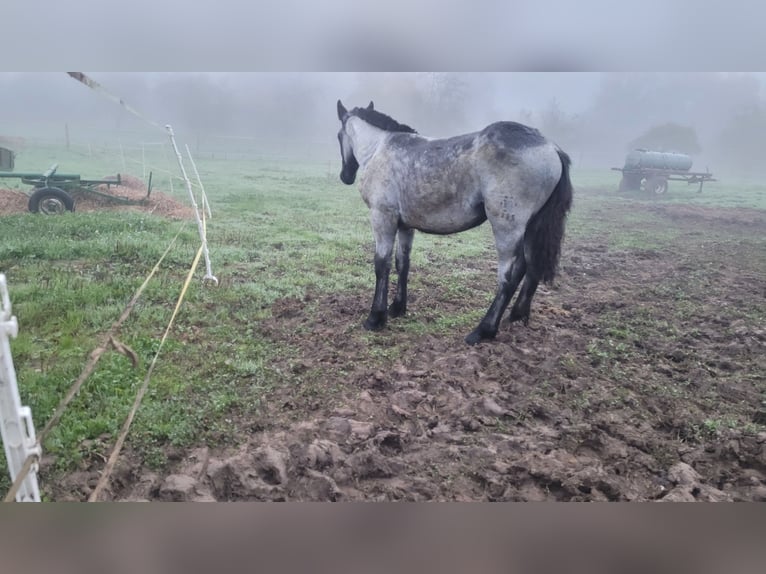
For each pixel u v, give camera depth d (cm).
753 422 388
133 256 718
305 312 569
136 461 317
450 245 970
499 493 298
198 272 677
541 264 495
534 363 467
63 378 392
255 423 360
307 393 402
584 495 297
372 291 653
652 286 746
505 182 451
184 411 366
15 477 202
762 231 1266
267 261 759
